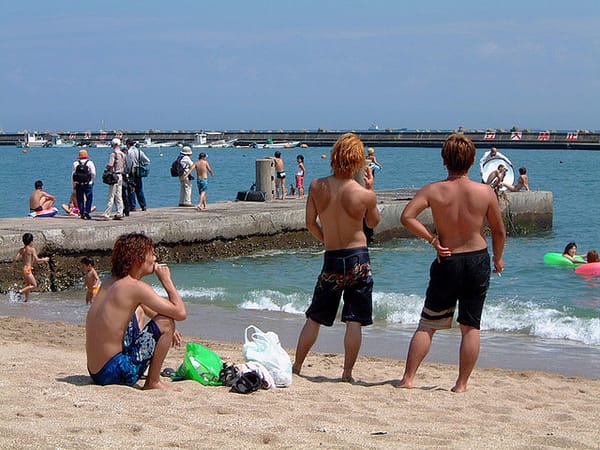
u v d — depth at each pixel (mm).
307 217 10609
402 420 8594
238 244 29359
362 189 10289
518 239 36312
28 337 14961
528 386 11547
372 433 7828
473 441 7668
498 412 9391
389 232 33375
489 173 39094
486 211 9930
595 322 18000
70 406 8320
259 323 18125
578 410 9820
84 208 28031
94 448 6762
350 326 10719
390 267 26891
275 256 29062
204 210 31469
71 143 193000
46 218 28344
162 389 9523
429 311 10367
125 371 9430
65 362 11297
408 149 162500
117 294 9453
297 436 7539
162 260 26953
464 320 10234
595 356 15055
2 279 22703
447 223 9891
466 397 10078
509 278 24781
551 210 39469
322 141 162500
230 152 150625
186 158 33156
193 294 21594
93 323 9500
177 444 7039
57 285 23891
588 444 7742
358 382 11039
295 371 11109
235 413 8477
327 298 10727
